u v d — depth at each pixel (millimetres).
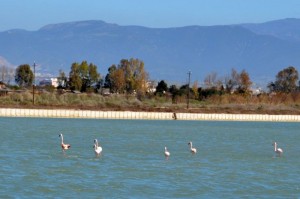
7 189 57875
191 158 85750
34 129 139250
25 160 77625
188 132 149625
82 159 79875
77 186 60000
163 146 104812
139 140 117750
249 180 66938
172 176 67500
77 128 148000
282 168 78000
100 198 54938
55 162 76188
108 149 95250
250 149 105625
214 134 146125
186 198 55938
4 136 117500
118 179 64375
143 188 59844
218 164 79812
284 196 58625
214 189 60719
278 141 130000
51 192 57031
